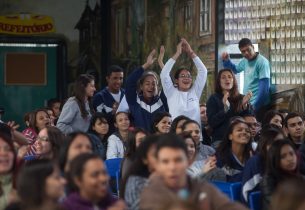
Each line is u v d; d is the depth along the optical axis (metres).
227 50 23.20
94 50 28.52
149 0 26.27
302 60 21.03
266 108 21.86
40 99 28.61
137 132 13.17
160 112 16.53
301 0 21.05
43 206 8.72
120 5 27.66
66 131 17.98
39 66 28.53
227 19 23.20
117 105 19.66
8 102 28.38
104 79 28.38
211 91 23.45
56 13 28.41
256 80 21.72
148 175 10.52
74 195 9.47
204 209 8.34
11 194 10.34
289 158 12.26
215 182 13.02
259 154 12.83
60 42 28.41
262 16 22.33
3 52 28.28
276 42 21.88
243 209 9.76
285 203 7.77
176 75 18.67
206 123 19.17
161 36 25.70
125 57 27.42
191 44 24.39
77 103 18.12
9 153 10.64
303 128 16.33
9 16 28.14
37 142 13.87
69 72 28.56
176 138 9.54
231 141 14.37
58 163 10.73
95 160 9.41
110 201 9.63
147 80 18.20
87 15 28.52
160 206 7.55
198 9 24.02
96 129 17.36
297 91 21.17
